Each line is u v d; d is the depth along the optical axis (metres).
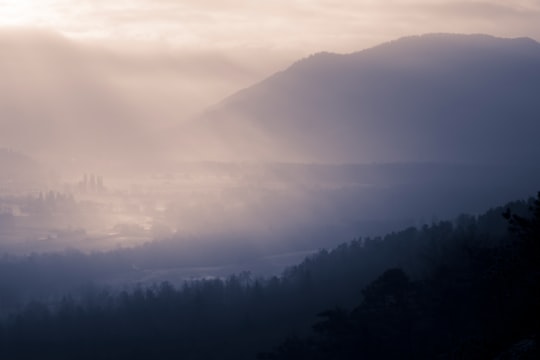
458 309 67.81
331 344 70.56
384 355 68.31
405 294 70.81
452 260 79.94
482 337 51.53
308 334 99.19
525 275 55.59
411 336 69.12
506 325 51.97
